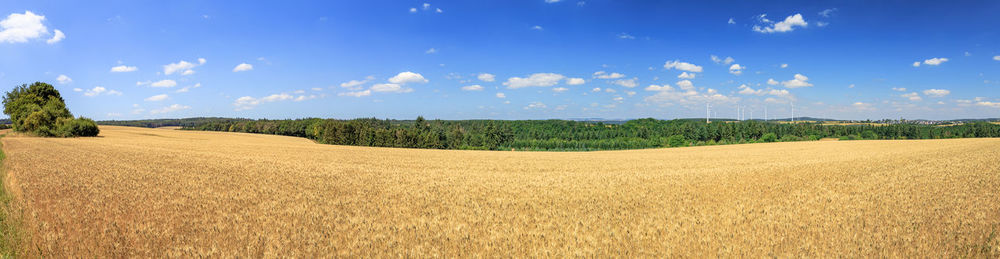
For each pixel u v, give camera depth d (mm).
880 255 5934
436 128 117188
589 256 6113
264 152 36312
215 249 6199
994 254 5914
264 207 9945
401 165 25422
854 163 24094
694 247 6484
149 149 35125
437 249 6492
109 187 13109
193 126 124312
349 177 17328
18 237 6715
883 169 19766
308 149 44531
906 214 8602
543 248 6523
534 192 13109
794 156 34719
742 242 6703
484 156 39438
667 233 7422
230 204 10352
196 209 9609
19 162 21328
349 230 7738
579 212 9625
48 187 12680
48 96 70562
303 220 8531
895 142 58688
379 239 7035
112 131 80062
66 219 8156
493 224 8297
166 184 14164
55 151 30219
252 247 6414
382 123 134375
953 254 5941
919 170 18766
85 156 26297
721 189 13516
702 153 44094
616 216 9062
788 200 10898
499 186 14656
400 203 10898
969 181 14062
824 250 6191
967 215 8305
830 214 8812
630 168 24469
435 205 10625
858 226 7566
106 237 6930
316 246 6570
